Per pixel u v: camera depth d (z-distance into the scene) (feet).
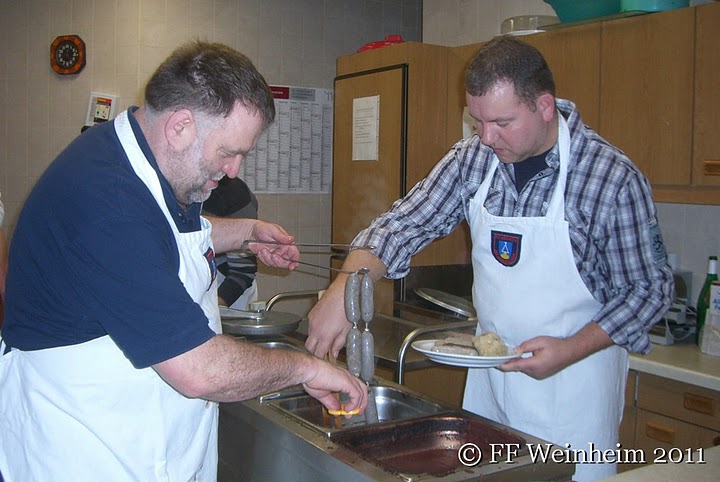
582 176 5.89
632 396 8.37
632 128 8.62
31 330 4.30
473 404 6.95
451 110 11.27
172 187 4.35
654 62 8.30
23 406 4.46
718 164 7.69
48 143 12.47
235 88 4.08
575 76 9.27
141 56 11.82
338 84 12.19
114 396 4.40
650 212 5.85
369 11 13.78
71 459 4.38
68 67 12.11
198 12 12.13
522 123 5.51
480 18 11.79
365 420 5.57
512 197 6.28
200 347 3.94
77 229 3.89
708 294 8.69
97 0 11.96
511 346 6.34
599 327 5.74
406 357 8.14
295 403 5.87
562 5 9.29
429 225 6.78
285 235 6.35
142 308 3.84
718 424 7.53
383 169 11.27
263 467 5.44
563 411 6.18
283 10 12.87
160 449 4.58
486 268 6.44
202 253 4.70
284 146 13.11
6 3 12.49
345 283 6.15
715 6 7.64
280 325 7.36
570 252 5.91
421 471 4.78
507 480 4.45
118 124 4.30
